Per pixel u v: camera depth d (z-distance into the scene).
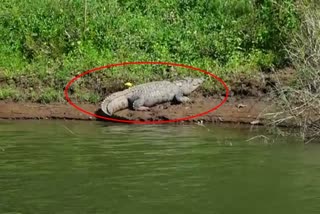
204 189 12.51
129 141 17.53
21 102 22.94
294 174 13.66
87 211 11.15
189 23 28.75
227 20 28.53
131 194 12.18
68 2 29.25
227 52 26.38
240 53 26.42
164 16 29.25
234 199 11.82
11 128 19.72
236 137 18.20
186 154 15.74
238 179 13.24
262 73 24.16
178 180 13.18
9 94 23.25
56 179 13.30
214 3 29.53
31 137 18.11
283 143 17.27
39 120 21.53
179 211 11.12
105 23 28.25
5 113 22.02
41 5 29.56
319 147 16.69
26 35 27.81
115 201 11.71
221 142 17.39
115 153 15.87
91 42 27.47
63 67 25.67
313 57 19.47
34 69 25.55
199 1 29.81
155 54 26.67
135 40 27.47
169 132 19.08
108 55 26.61
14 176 13.57
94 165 14.55
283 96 18.81
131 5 30.05
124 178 13.36
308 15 22.72
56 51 26.84
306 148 16.55
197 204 11.52
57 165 14.56
